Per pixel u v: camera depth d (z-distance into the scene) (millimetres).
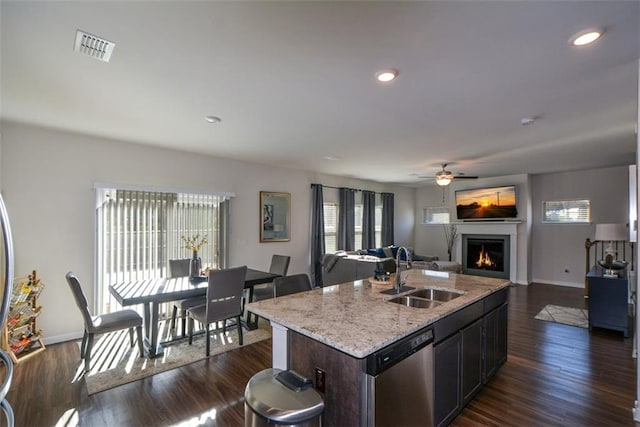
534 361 3240
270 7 1593
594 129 3680
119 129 3672
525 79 2404
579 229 6789
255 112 3100
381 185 8477
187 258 4746
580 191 6762
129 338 3865
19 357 3293
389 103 2873
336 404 1693
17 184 3521
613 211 6387
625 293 3912
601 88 2561
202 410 2432
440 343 2072
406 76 2354
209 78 2379
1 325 862
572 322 4461
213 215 5172
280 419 1405
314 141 4211
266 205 5922
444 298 2795
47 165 3701
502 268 7484
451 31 1804
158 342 3715
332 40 1894
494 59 2113
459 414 2348
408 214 9328
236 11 1621
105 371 3025
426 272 3791
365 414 1588
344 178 7496
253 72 2287
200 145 4434
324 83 2463
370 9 1611
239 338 3668
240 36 1850
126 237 4273
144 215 4438
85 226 3943
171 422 2291
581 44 1932
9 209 3477
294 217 6398
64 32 1799
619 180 6340
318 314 2068
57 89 2557
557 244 7066
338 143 4309
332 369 1718
